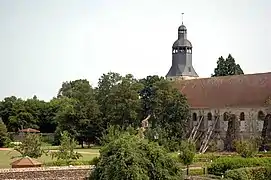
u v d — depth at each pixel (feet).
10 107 520.01
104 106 408.67
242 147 260.62
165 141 294.87
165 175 125.18
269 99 348.59
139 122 392.27
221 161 208.33
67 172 186.70
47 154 251.39
